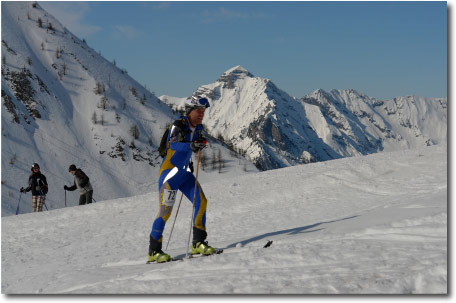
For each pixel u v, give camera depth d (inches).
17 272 271.7
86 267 243.8
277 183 514.6
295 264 141.1
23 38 6387.8
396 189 382.6
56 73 6131.9
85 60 6722.4
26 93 5270.7
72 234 416.2
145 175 5007.4
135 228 400.5
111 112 5792.3
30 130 4845.0
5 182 3688.5
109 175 4788.4
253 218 368.5
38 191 741.3
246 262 150.1
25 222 520.4
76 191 4232.3
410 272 111.8
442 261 114.9
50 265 282.0
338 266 128.6
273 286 118.0
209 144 5649.6
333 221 248.7
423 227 158.2
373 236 162.9
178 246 299.7
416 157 482.3
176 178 206.4
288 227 294.2
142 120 6018.7
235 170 5157.5
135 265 209.5
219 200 478.3
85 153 4980.3
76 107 5748.0
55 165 4512.8
